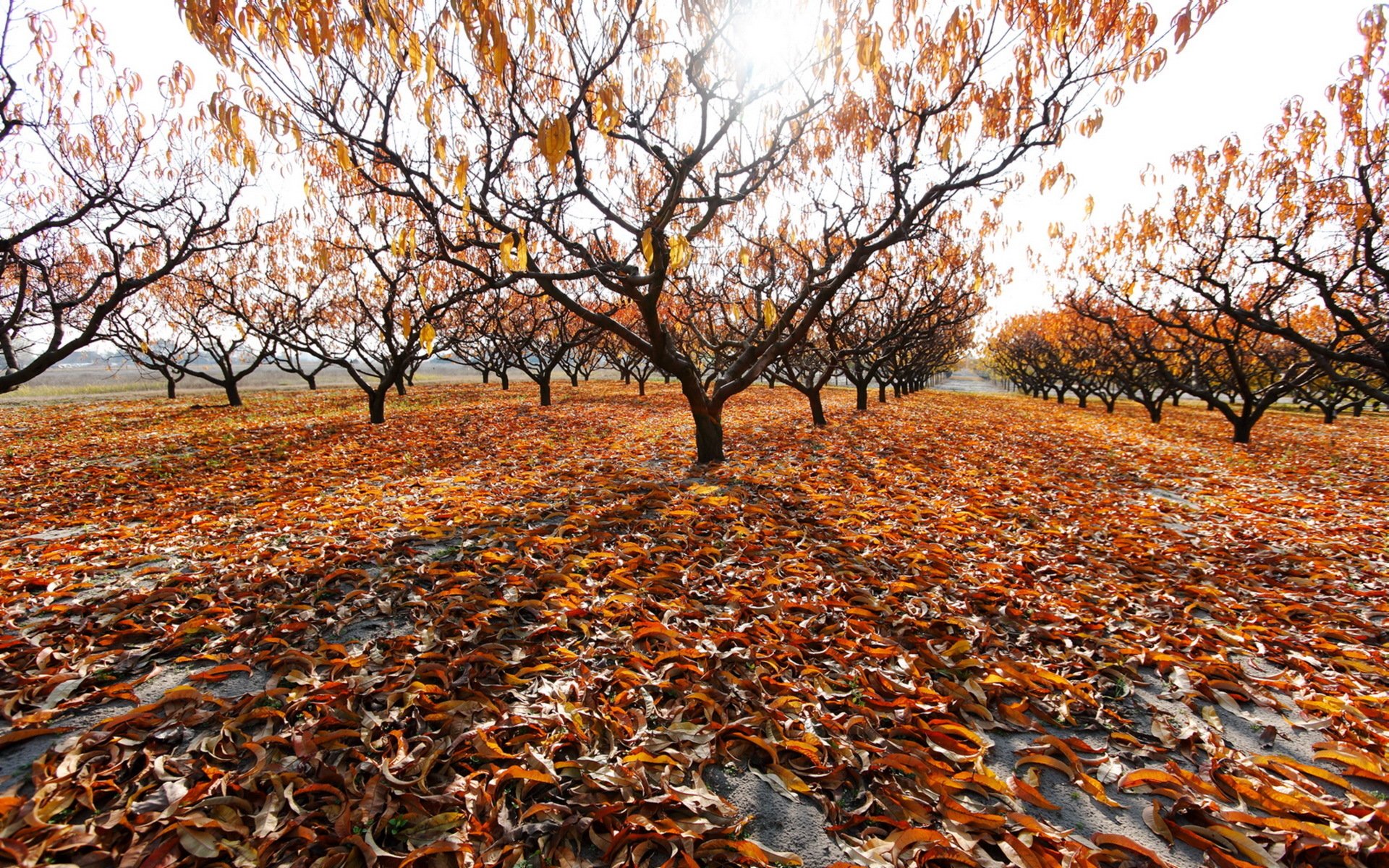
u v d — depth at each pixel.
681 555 4.00
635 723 2.27
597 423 11.97
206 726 2.19
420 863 1.65
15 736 2.03
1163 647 3.10
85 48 5.52
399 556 3.90
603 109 3.34
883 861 1.72
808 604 3.32
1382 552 4.50
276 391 24.42
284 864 1.61
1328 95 6.54
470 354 21.62
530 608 3.18
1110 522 5.33
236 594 3.28
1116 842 1.80
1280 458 9.43
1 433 10.55
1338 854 1.81
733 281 9.91
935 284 11.04
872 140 6.41
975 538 4.73
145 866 1.54
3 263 6.27
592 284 12.45
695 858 1.72
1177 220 9.23
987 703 2.55
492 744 2.06
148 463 7.38
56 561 3.78
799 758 2.17
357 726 2.18
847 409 16.53
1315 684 2.77
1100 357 18.88
